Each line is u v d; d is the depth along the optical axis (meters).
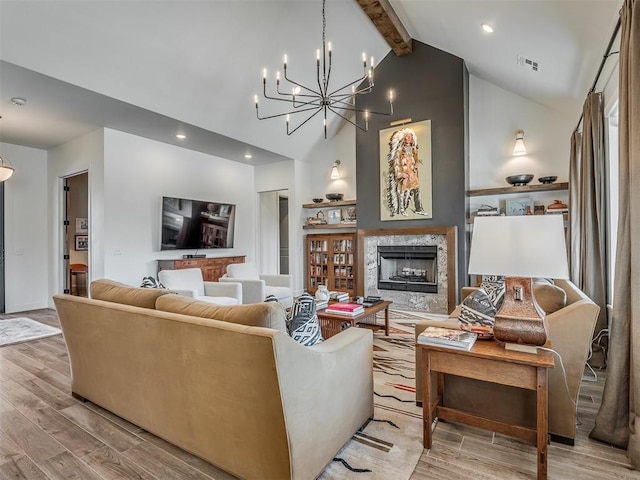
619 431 1.90
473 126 5.58
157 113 4.40
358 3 4.29
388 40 5.10
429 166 5.36
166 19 3.56
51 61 3.35
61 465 1.80
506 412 2.07
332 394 1.75
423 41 5.28
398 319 4.94
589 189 3.16
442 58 5.27
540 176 5.18
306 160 7.12
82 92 3.78
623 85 1.91
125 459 1.85
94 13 3.22
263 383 1.47
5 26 2.97
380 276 5.88
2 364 3.28
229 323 1.62
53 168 5.91
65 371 3.10
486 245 1.78
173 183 5.83
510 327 1.80
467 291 3.54
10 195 5.64
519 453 1.87
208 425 1.72
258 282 4.56
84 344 2.39
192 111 4.67
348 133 6.80
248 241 7.30
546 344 1.85
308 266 7.02
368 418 2.18
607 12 2.48
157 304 2.06
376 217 5.83
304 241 7.11
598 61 3.12
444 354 1.88
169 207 5.60
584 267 3.34
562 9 2.71
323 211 7.10
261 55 4.48
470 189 5.61
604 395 1.97
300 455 1.53
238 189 7.07
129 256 5.18
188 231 5.90
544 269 1.63
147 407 2.02
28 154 5.85
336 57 5.17
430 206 5.36
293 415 1.49
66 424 2.19
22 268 5.76
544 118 5.15
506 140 5.38
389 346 3.71
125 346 2.08
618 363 1.90
